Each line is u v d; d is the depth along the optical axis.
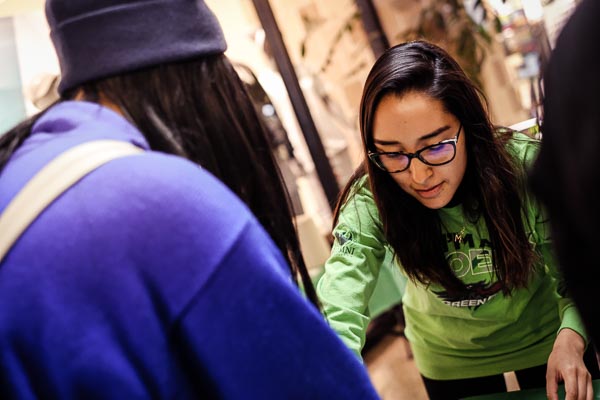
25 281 0.47
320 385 0.53
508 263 1.20
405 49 1.10
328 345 0.55
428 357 1.50
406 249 1.25
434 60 1.09
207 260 0.50
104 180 0.50
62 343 0.46
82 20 0.56
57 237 0.48
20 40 1.79
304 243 2.67
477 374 1.43
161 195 0.50
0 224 0.49
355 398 0.55
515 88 3.03
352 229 1.27
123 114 0.58
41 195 0.49
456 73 1.10
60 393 0.46
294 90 2.80
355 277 1.22
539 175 0.49
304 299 0.55
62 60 0.59
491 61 3.04
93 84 0.58
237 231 0.52
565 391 1.09
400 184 1.17
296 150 2.88
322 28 3.10
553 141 0.46
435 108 1.06
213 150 0.60
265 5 2.72
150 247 0.49
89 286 0.47
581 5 0.45
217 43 0.61
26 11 1.91
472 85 1.12
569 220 0.47
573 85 0.44
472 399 1.21
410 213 1.23
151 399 0.49
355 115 3.16
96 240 0.48
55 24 0.58
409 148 1.08
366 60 3.10
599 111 0.42
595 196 0.43
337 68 3.12
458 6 2.99
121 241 0.48
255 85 0.72
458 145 1.10
